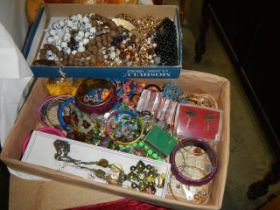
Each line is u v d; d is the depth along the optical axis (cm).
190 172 82
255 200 129
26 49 86
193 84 96
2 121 77
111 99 87
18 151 81
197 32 189
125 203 79
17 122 79
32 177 79
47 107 91
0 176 79
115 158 79
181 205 69
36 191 79
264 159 140
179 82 96
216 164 79
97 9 101
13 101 79
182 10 181
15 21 94
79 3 103
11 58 66
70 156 79
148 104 90
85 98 87
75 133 84
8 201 80
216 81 93
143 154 82
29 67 78
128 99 91
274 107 106
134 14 103
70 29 95
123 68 87
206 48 180
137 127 85
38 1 102
